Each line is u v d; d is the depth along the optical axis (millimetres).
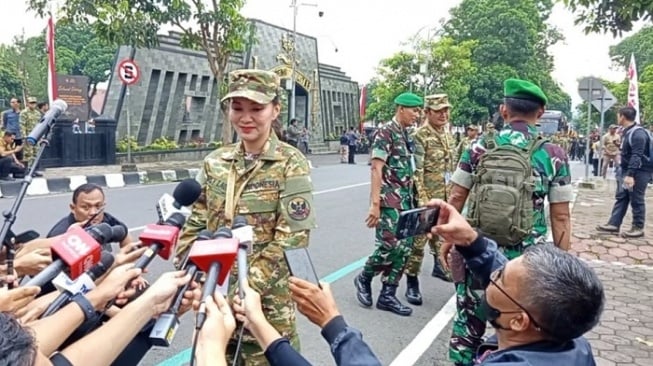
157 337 1668
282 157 2525
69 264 1799
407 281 5398
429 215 2500
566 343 1586
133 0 13250
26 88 45219
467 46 34156
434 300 5457
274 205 2477
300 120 30484
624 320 4844
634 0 5438
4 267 2182
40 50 51312
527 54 40812
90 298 1786
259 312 1727
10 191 11125
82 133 16109
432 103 5789
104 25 13266
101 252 1981
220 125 23078
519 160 2996
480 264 2396
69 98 19484
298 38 29062
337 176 17750
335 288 5668
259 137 2514
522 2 41688
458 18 42594
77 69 49344
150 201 10727
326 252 7207
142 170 15383
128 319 1690
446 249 3143
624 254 7328
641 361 3988
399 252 4883
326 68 33594
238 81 2508
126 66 14430
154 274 5469
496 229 2967
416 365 3967
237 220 2268
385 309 5031
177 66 20703
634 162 8039
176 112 21047
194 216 2576
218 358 1484
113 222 3520
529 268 1586
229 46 14156
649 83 41594
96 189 3393
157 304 1752
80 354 1605
